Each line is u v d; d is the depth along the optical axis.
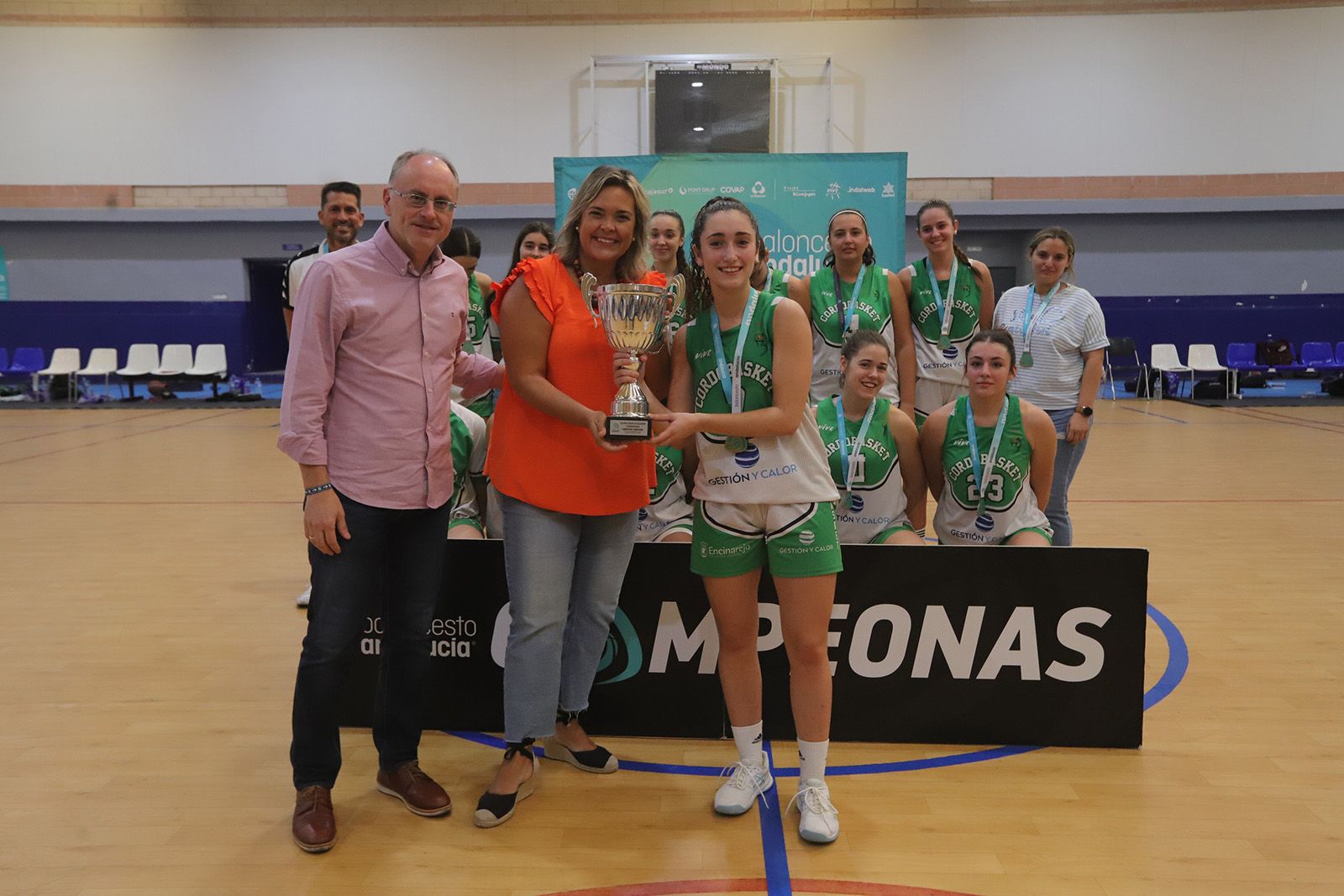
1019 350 3.96
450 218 2.14
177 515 5.84
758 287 3.72
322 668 2.14
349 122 13.40
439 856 2.11
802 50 13.16
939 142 13.23
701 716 2.74
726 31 13.18
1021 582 2.62
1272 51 12.80
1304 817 2.25
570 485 2.22
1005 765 2.54
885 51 13.11
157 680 3.13
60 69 13.29
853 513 3.15
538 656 2.26
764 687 2.71
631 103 13.30
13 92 13.33
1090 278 13.61
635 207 2.20
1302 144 12.95
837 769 2.52
